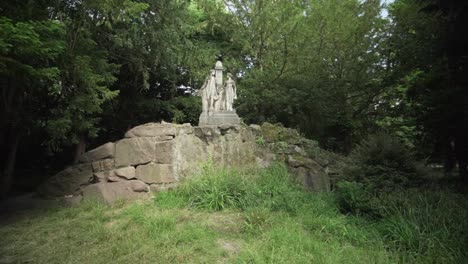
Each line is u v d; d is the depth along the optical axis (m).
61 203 8.34
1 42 5.16
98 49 11.02
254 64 16.77
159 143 8.60
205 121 10.23
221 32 17.14
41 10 7.49
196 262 4.68
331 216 6.62
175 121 15.16
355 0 17.06
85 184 9.01
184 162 8.70
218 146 9.48
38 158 15.28
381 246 5.16
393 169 8.52
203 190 7.32
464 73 9.66
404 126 17.28
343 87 16.81
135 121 15.95
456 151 10.61
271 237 5.34
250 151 10.16
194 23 15.60
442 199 6.59
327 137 16.75
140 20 11.73
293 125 15.43
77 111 8.84
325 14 15.70
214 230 5.79
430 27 11.53
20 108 9.62
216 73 10.52
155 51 12.34
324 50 16.20
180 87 16.42
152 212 6.82
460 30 9.07
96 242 5.54
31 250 5.38
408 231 5.34
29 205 8.55
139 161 8.57
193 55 13.76
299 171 9.81
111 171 8.66
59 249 5.34
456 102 9.21
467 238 5.08
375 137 9.55
